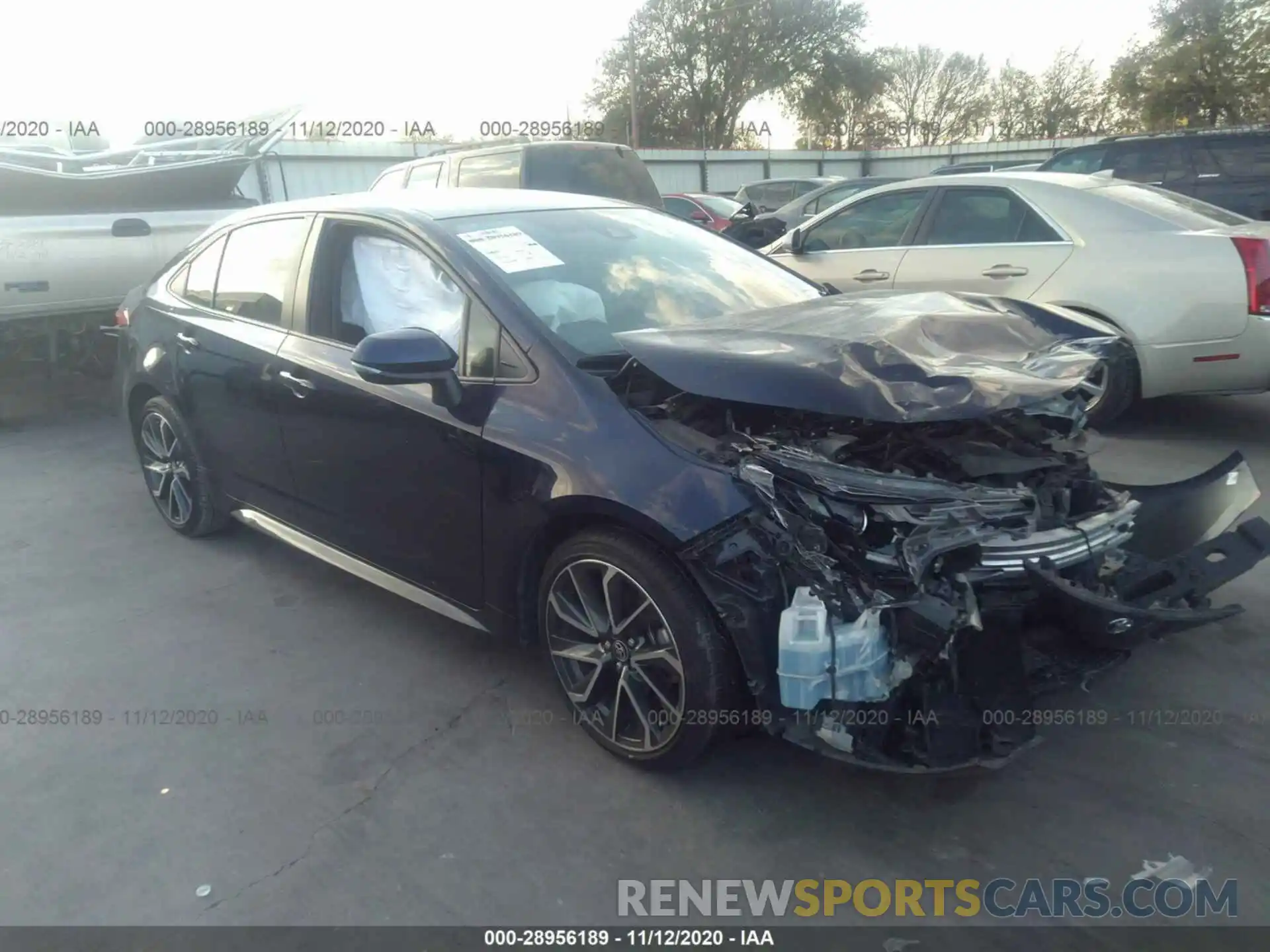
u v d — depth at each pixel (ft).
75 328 24.81
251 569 15.28
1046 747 10.18
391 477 11.57
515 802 9.64
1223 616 9.07
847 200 23.79
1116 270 19.12
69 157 22.82
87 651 12.77
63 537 16.78
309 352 12.60
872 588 8.29
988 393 8.95
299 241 13.29
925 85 172.04
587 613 10.00
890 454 9.53
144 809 9.67
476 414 10.44
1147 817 9.12
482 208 12.66
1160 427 20.99
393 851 9.00
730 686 9.08
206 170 25.84
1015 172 22.12
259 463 13.92
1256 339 17.89
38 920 8.25
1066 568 9.14
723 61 140.56
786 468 8.73
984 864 8.64
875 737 8.49
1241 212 33.37
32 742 10.79
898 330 9.99
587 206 13.62
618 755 10.11
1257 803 9.25
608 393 9.74
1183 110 107.86
